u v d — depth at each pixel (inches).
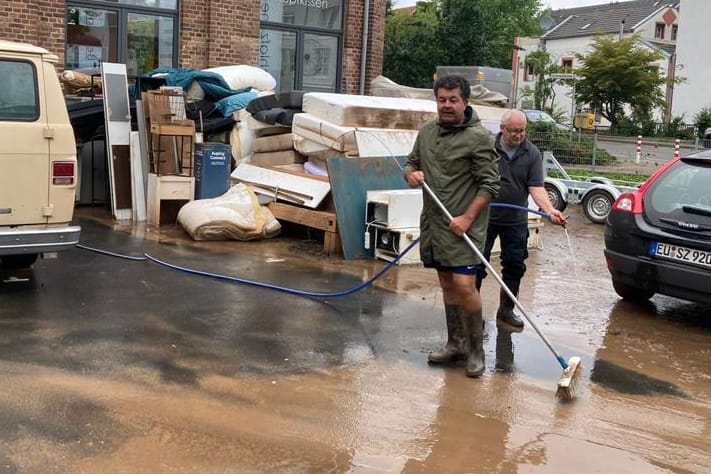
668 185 268.7
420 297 277.3
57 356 195.2
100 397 171.5
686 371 216.2
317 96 377.7
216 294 265.1
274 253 337.7
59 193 248.4
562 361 200.5
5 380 177.2
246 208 360.8
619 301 291.7
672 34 2284.7
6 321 221.5
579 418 178.4
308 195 353.7
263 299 263.0
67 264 295.9
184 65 544.4
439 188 190.4
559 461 155.8
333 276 301.6
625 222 270.1
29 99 242.1
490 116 499.5
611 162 787.4
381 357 211.8
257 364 199.8
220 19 550.0
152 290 265.1
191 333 221.5
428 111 394.0
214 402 173.3
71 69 502.6
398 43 1094.4
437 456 154.9
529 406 183.6
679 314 277.6
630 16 2285.9
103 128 424.2
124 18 521.3
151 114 383.9
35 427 154.5
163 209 390.3
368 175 340.5
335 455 152.3
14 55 239.0
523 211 241.8
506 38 1441.9
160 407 168.6
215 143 393.1
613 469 153.8
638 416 181.9
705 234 251.0
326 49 621.0
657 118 1669.5
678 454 162.6
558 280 323.3
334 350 215.2
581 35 2217.0
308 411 172.2
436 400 183.6
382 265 325.4
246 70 475.8
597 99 1413.6
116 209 392.2
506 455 157.2
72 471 138.6
